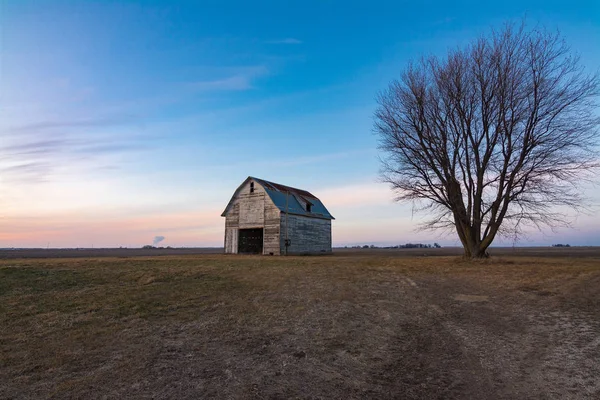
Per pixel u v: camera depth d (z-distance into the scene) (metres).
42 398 4.96
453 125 23.03
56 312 9.77
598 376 5.68
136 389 5.26
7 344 7.26
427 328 8.63
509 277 16.02
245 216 39.12
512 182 21.33
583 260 24.89
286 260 25.56
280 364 6.32
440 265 21.20
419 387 5.43
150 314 9.66
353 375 5.89
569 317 9.31
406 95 23.95
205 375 5.79
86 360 6.41
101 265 19.41
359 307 10.70
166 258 27.69
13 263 19.84
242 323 8.87
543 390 5.25
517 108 20.94
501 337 7.88
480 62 22.19
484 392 5.23
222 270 18.42
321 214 44.22
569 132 20.02
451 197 22.72
